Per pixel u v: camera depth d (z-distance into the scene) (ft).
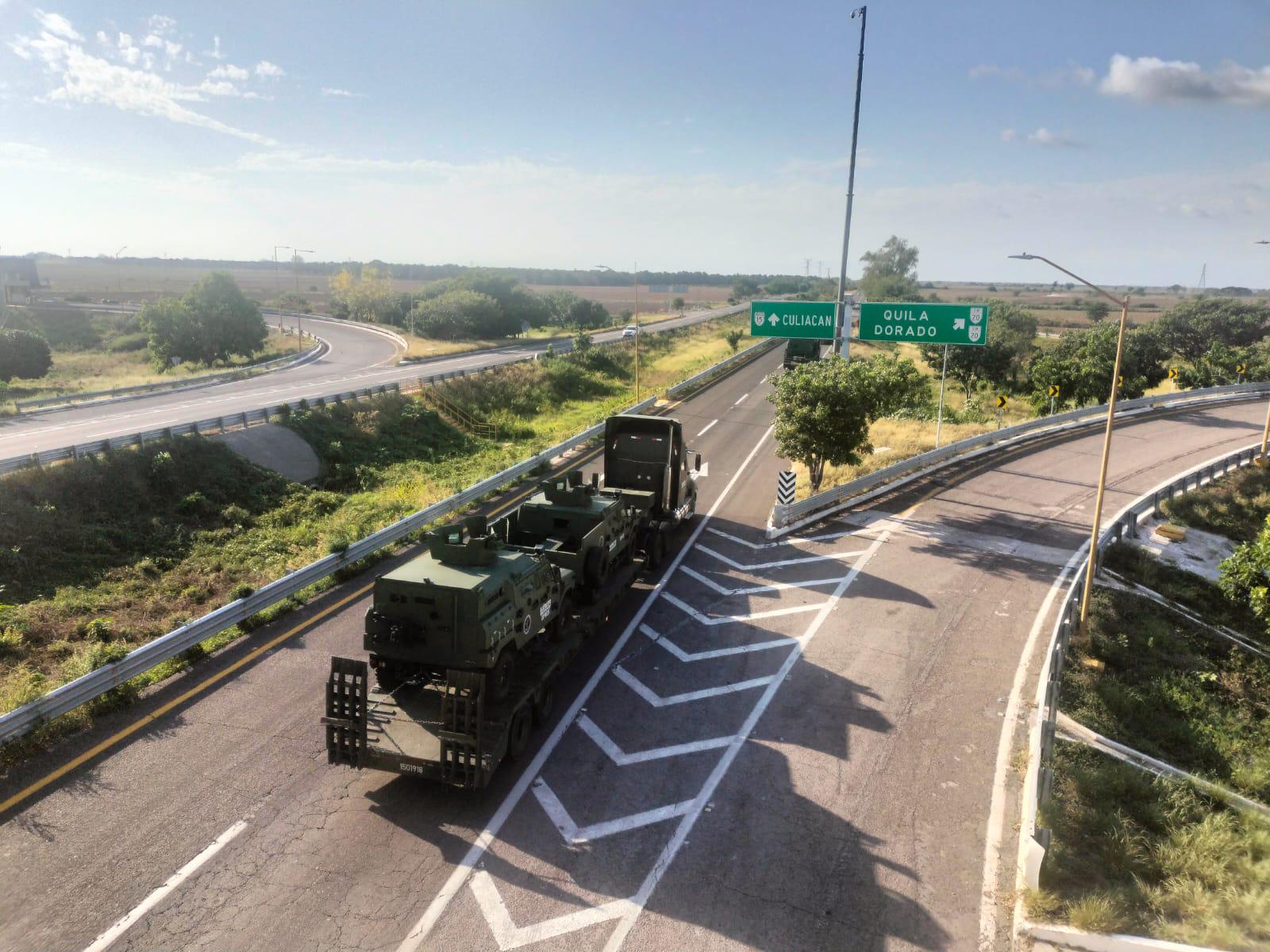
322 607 50.96
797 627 50.62
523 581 35.91
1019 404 161.17
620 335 287.69
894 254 399.85
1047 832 27.12
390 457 102.53
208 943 24.16
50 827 29.25
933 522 75.92
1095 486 91.50
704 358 218.79
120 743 34.99
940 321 90.99
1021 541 70.95
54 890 26.11
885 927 25.66
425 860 28.30
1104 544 69.05
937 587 58.70
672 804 32.09
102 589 55.67
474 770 29.43
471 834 29.81
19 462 64.49
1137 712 46.65
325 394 128.98
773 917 25.99
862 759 35.65
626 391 172.65
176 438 79.00
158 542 65.51
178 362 188.24
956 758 35.96
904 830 30.71
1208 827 32.14
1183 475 91.91
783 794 32.89
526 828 30.27
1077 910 25.72
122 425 98.48
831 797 32.78
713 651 46.75
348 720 30.37
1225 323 217.15
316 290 556.92
